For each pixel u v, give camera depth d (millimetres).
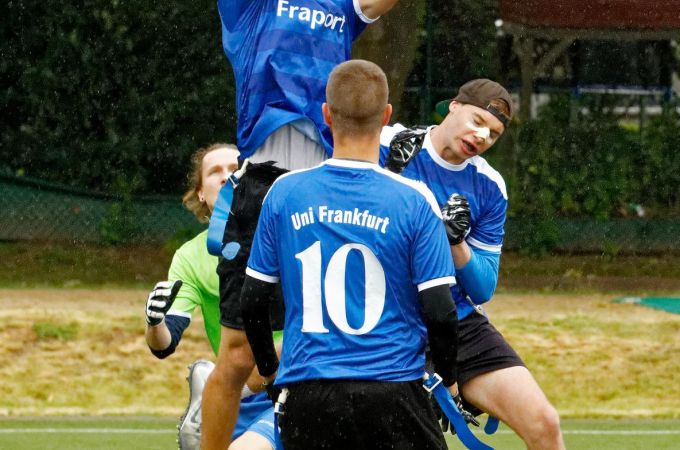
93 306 35531
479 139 15125
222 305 14398
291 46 14211
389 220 12281
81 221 43812
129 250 43719
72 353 31141
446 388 13141
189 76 44750
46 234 43688
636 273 43812
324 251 12281
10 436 25375
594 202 45281
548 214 45094
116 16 44375
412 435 12414
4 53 44688
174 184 45000
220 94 44750
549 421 15328
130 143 44656
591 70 46781
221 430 14836
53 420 27359
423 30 45125
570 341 33188
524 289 41500
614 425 27719
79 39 44562
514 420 15570
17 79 44812
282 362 12602
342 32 14438
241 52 14445
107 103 44781
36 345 31469
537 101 46469
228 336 14383
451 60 45750
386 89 12586
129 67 44656
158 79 44719
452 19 45781
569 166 45406
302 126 14219
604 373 31359
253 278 12680
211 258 17234
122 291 39031
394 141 15117
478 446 13156
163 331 16484
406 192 12406
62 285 39812
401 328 12398
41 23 44500
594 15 46594
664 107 46719
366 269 12266
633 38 46594
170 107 44750
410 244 12312
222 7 14672
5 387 29344
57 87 44688
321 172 12516
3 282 39688
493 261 15719
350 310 12266
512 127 45594
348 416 12164
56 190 43719
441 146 15531
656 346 33000
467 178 15648
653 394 30391
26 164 45000
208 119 44969
